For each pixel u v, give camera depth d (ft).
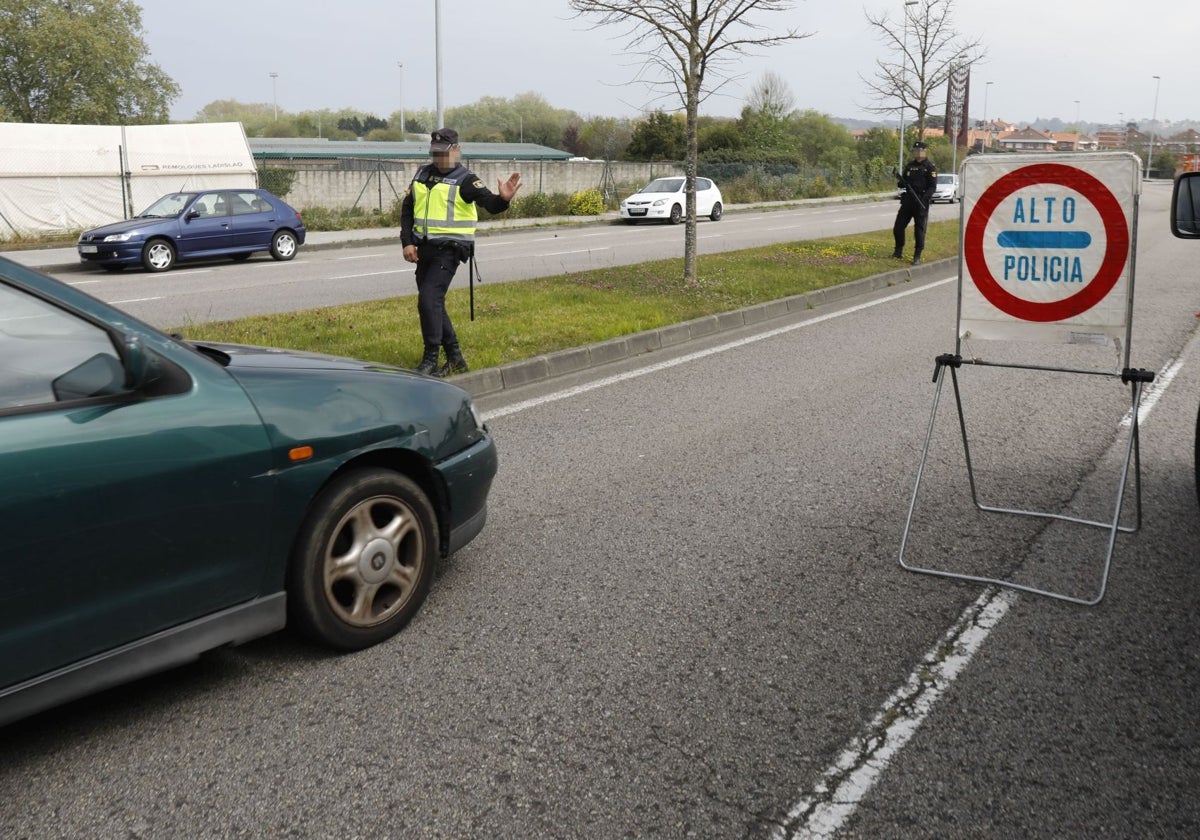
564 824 9.08
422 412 13.00
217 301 45.19
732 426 23.17
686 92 43.73
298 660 12.16
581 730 10.61
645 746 10.31
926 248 66.08
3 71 147.23
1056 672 11.82
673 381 28.32
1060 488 18.47
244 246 66.74
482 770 9.89
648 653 12.30
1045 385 27.17
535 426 23.40
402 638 12.71
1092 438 21.81
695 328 36.17
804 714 10.93
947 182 155.12
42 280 9.95
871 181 196.95
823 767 9.96
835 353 32.45
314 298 45.96
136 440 9.96
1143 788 9.59
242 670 11.91
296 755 10.16
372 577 12.34
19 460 9.12
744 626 13.03
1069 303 14.67
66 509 9.40
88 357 10.00
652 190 107.04
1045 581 14.44
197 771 9.89
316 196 102.32
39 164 83.35
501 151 231.09
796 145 216.54
